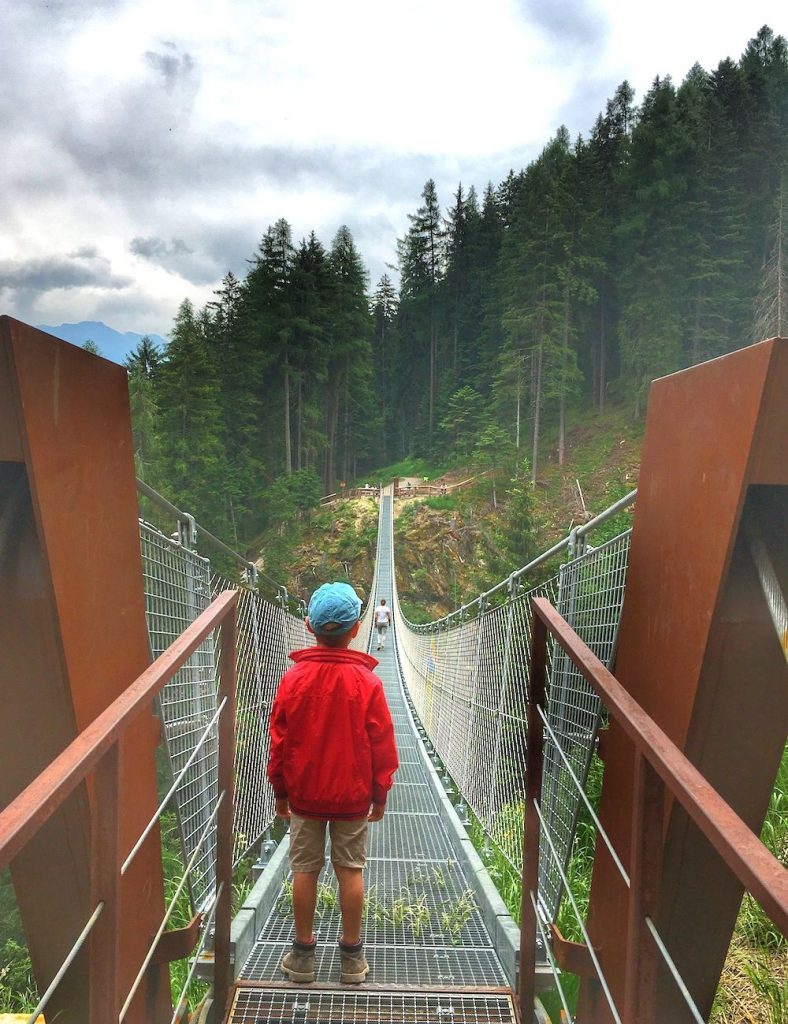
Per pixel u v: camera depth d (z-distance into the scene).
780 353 1.23
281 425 55.62
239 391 50.19
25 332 1.39
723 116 55.25
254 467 50.00
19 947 3.84
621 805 1.79
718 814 0.90
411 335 78.69
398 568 43.94
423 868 4.05
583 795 1.64
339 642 2.51
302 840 2.45
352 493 51.91
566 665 2.74
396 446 79.12
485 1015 2.28
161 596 2.80
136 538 1.93
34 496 1.43
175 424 41.59
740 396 1.33
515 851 3.75
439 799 5.70
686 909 1.64
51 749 1.62
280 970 2.59
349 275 66.50
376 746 2.44
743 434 1.31
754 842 0.84
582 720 2.46
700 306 46.16
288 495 47.72
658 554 1.69
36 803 0.92
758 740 1.52
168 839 4.37
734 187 48.81
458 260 75.00
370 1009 2.28
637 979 1.19
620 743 1.82
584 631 2.62
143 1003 1.91
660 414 1.72
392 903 3.34
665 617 1.63
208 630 1.78
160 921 2.00
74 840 1.63
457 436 59.91
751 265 47.09
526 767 2.03
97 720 1.19
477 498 45.59
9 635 1.53
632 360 47.47
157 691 1.39
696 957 1.69
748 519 1.45
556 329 48.00
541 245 49.88
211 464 41.59
